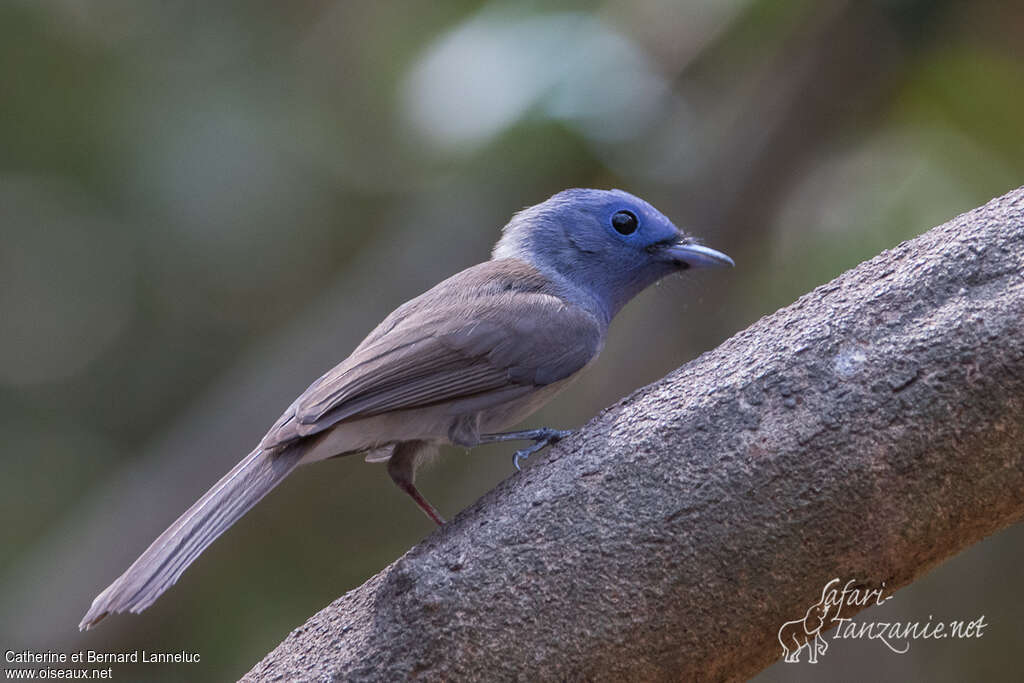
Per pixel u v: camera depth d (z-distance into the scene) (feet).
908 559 17.31
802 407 17.49
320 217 47.01
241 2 46.37
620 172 38.60
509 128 35.32
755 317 41.50
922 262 18.07
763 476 17.29
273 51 46.57
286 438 22.68
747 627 17.29
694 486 17.48
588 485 17.99
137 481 43.21
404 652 17.93
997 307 17.28
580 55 36.37
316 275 47.80
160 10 45.24
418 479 44.93
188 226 44.80
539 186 38.40
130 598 20.13
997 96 37.96
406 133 37.17
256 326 48.49
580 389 44.50
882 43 38.34
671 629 17.29
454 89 35.78
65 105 43.47
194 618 41.32
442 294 26.76
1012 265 17.54
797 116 39.70
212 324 48.75
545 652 17.43
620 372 42.80
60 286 47.57
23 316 47.80
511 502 18.43
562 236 29.58
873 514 17.07
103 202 44.27
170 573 20.58
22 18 42.60
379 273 41.42
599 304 29.35
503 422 27.17
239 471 22.68
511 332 25.38
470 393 24.94
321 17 47.11
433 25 41.75
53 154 43.75
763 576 17.17
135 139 43.86
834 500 17.07
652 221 29.81
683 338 42.14
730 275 41.57
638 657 17.34
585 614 17.42
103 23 44.21
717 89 39.86
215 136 44.42
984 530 17.42
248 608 41.42
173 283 47.62
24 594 42.27
